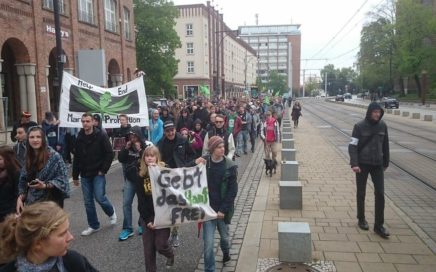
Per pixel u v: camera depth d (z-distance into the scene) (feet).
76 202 29.40
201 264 18.39
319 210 26.21
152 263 16.51
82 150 22.21
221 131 31.45
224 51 280.10
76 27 79.92
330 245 19.98
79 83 37.06
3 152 16.99
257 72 459.73
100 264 18.35
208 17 229.66
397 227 22.62
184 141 22.44
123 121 38.04
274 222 23.88
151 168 15.98
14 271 7.16
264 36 538.06
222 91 263.70
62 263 7.52
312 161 46.24
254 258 18.54
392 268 17.26
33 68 65.92
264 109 95.30
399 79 273.33
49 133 39.09
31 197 16.92
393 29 238.27
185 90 228.22
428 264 17.66
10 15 60.29
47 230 6.98
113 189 33.37
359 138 21.76
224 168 16.61
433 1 256.32
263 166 44.68
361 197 22.34
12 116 77.05
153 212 16.31
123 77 106.22
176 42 165.99
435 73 230.89
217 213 16.39
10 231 7.22
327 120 122.62
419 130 83.51
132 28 114.42
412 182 34.68
